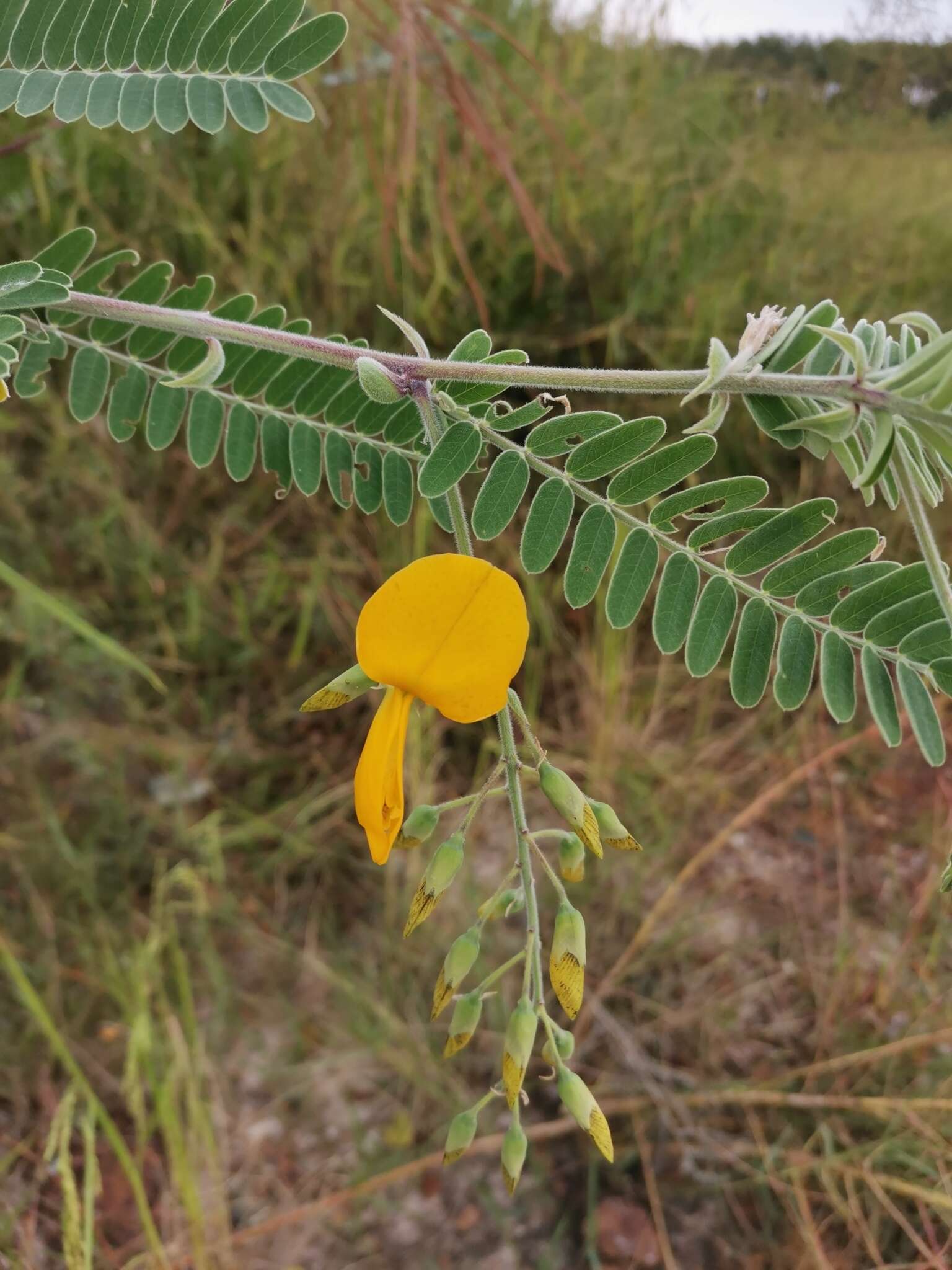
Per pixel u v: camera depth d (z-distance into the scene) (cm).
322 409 21
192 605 50
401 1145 43
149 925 47
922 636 15
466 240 54
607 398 55
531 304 56
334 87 47
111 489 50
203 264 51
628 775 50
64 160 49
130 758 52
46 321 21
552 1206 43
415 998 46
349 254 54
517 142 56
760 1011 48
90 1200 31
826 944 49
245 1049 45
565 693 53
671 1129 44
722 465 55
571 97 57
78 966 46
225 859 50
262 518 54
